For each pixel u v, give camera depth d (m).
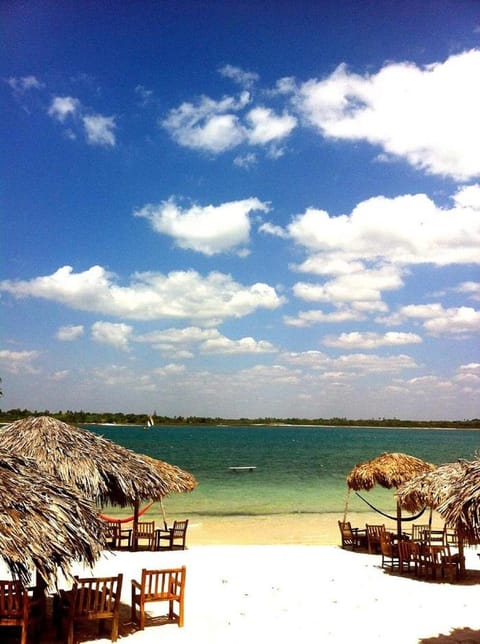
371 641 10.75
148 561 17.41
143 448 99.25
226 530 24.69
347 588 14.55
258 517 28.30
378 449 100.81
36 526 8.85
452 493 10.45
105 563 17.05
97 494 12.55
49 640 10.05
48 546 8.76
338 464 66.25
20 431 13.55
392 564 16.67
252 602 13.19
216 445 111.88
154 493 13.59
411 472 20.20
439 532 17.34
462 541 15.75
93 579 10.02
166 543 21.27
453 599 13.59
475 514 9.48
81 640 10.20
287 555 18.62
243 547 20.02
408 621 11.95
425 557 15.82
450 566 15.73
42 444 12.93
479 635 11.14
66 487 10.37
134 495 13.19
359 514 29.50
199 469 58.78
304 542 22.12
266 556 18.41
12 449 12.90
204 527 25.39
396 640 10.82
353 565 17.25
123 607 12.45
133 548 19.09
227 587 14.48
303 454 85.69
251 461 70.88
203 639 10.53
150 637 10.52
